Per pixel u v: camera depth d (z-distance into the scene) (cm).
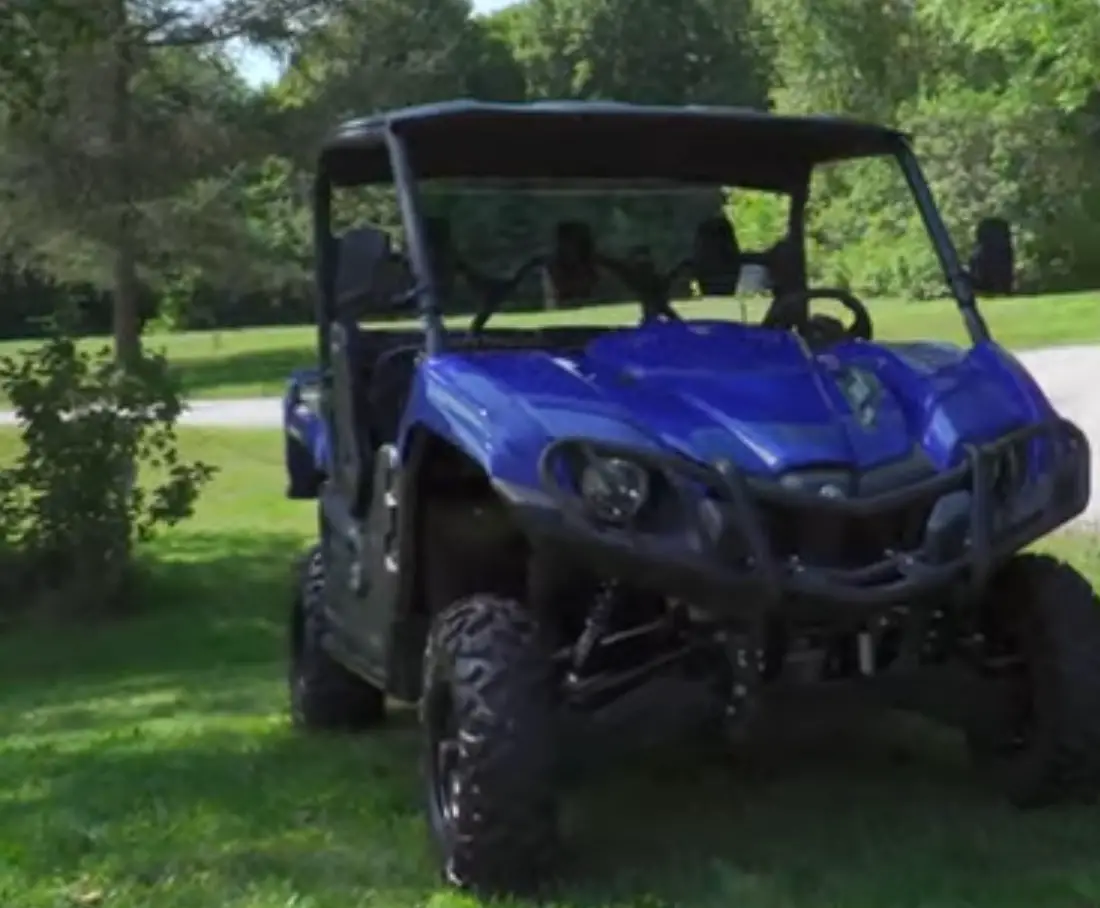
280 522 1753
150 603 1316
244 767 690
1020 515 512
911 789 604
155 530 1506
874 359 567
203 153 2666
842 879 515
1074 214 4300
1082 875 508
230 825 603
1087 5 1639
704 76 4272
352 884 528
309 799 634
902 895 498
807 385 535
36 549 1288
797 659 505
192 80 2681
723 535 484
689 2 4269
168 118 2645
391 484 575
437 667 518
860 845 547
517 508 486
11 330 3844
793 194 702
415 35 2798
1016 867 519
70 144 2534
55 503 1285
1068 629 542
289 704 834
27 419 1296
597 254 670
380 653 598
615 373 536
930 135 4119
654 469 490
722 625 502
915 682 517
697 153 662
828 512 489
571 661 524
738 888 509
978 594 502
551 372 530
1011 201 4206
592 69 4422
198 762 706
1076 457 530
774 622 489
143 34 2470
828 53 4191
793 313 648
